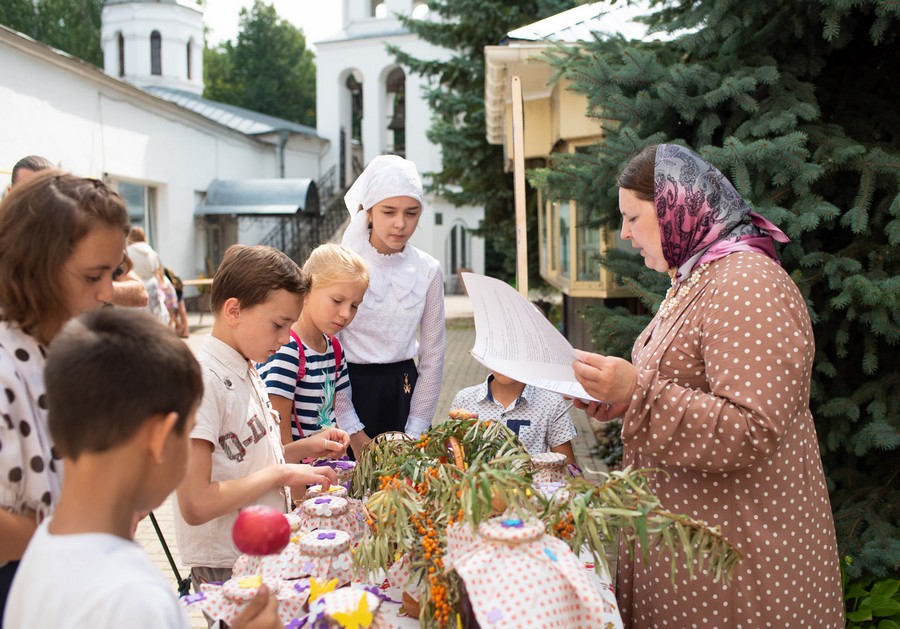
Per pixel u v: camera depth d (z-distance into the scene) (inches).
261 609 51.1
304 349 103.5
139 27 1090.1
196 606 56.1
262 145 908.6
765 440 64.3
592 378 67.8
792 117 138.6
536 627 49.3
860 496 140.1
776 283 67.2
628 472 60.4
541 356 70.2
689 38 154.3
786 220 132.9
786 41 148.9
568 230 324.2
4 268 54.0
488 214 507.5
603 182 154.3
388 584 66.7
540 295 543.2
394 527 60.6
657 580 74.9
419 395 125.7
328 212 949.8
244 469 76.7
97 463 42.8
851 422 142.7
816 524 72.2
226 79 1690.5
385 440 78.8
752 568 70.2
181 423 44.9
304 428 104.4
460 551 55.4
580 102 274.4
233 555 76.8
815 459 74.2
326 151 1044.5
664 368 72.2
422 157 976.9
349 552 65.1
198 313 729.0
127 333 43.8
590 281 298.5
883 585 126.3
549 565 52.4
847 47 153.2
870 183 131.6
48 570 41.3
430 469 65.1
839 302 128.4
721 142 161.3
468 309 740.7
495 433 74.4
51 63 485.1
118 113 589.6
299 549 64.5
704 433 65.5
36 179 55.3
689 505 72.5
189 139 730.2
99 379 41.8
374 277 120.0
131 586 40.8
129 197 653.3
